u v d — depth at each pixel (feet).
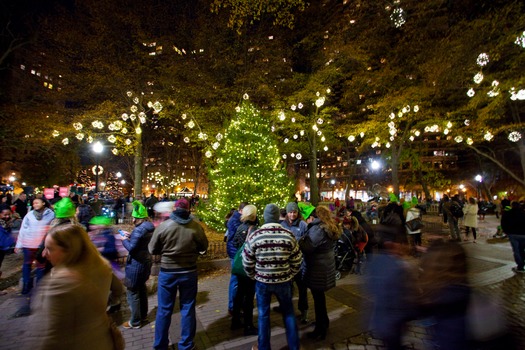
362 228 25.82
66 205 16.35
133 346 13.74
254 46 62.03
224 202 38.32
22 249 19.88
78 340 6.40
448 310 8.28
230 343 14.02
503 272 24.77
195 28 60.85
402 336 10.08
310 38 64.23
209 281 23.63
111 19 55.98
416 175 144.46
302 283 15.39
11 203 44.73
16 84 61.57
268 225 12.71
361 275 25.22
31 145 63.77
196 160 128.57
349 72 59.41
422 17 41.86
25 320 15.96
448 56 35.65
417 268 10.39
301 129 63.77
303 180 207.72
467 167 160.86
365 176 192.65
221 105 57.52
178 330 15.31
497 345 7.76
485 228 58.13
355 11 55.16
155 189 208.44
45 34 57.31
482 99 38.45
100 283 7.14
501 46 31.53
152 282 23.36
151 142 119.96
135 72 56.08
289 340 12.01
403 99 47.39
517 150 71.56
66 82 57.36
